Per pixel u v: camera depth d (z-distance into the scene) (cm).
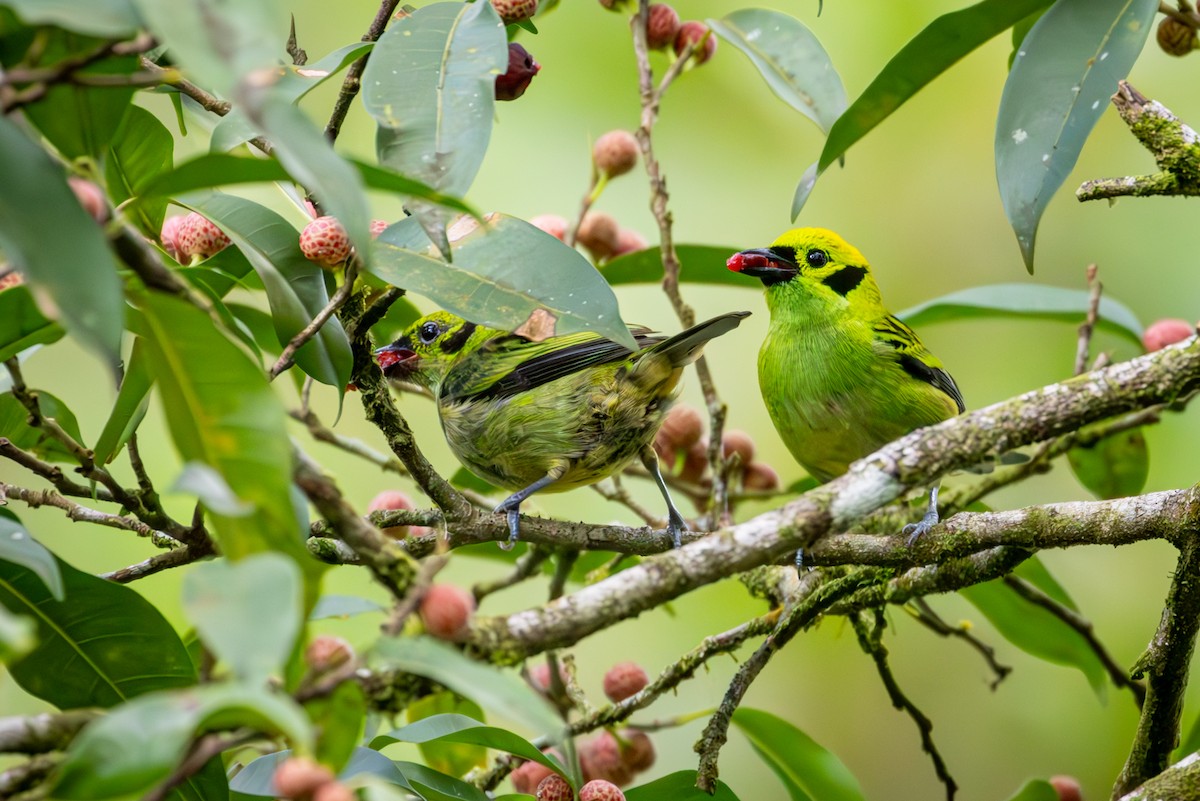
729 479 1050
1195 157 623
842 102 857
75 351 1223
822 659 1312
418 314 1027
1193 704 1153
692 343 877
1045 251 1375
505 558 1002
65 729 433
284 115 398
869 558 759
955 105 1429
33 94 402
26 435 783
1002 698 1285
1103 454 999
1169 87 1308
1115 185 649
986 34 723
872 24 1338
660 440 1044
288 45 733
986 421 550
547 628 482
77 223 396
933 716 1290
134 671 582
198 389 461
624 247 1016
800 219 1401
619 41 1345
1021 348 1334
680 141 1389
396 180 448
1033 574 955
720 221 1373
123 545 1138
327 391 1288
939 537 745
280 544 455
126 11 379
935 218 1407
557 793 690
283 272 673
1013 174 672
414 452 727
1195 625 695
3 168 392
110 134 511
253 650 344
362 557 487
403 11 653
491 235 646
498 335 952
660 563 507
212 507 412
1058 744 1255
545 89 1344
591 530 806
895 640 1317
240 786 636
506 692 376
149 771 332
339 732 418
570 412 903
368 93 596
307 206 723
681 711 1268
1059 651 966
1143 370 548
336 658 467
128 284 466
